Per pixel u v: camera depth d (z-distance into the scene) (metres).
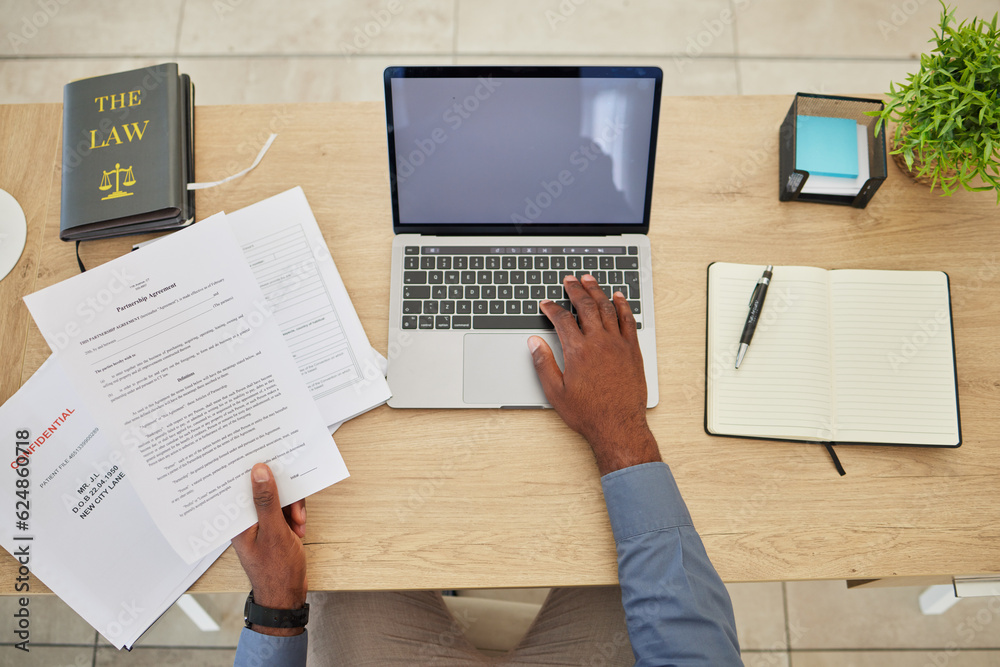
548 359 0.78
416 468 0.79
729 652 0.66
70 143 0.87
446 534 0.77
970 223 0.88
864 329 0.82
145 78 0.89
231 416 0.74
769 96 0.94
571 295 0.81
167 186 0.84
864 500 0.77
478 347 0.82
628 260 0.85
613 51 1.81
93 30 1.81
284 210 0.86
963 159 0.80
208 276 0.76
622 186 0.84
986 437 0.79
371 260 0.86
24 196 0.89
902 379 0.80
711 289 0.84
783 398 0.80
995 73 0.74
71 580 0.74
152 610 0.74
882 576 0.75
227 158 0.90
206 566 0.75
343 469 0.75
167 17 1.82
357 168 0.90
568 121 0.80
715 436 0.80
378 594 0.96
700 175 0.90
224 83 1.79
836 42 1.81
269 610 0.72
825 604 1.46
